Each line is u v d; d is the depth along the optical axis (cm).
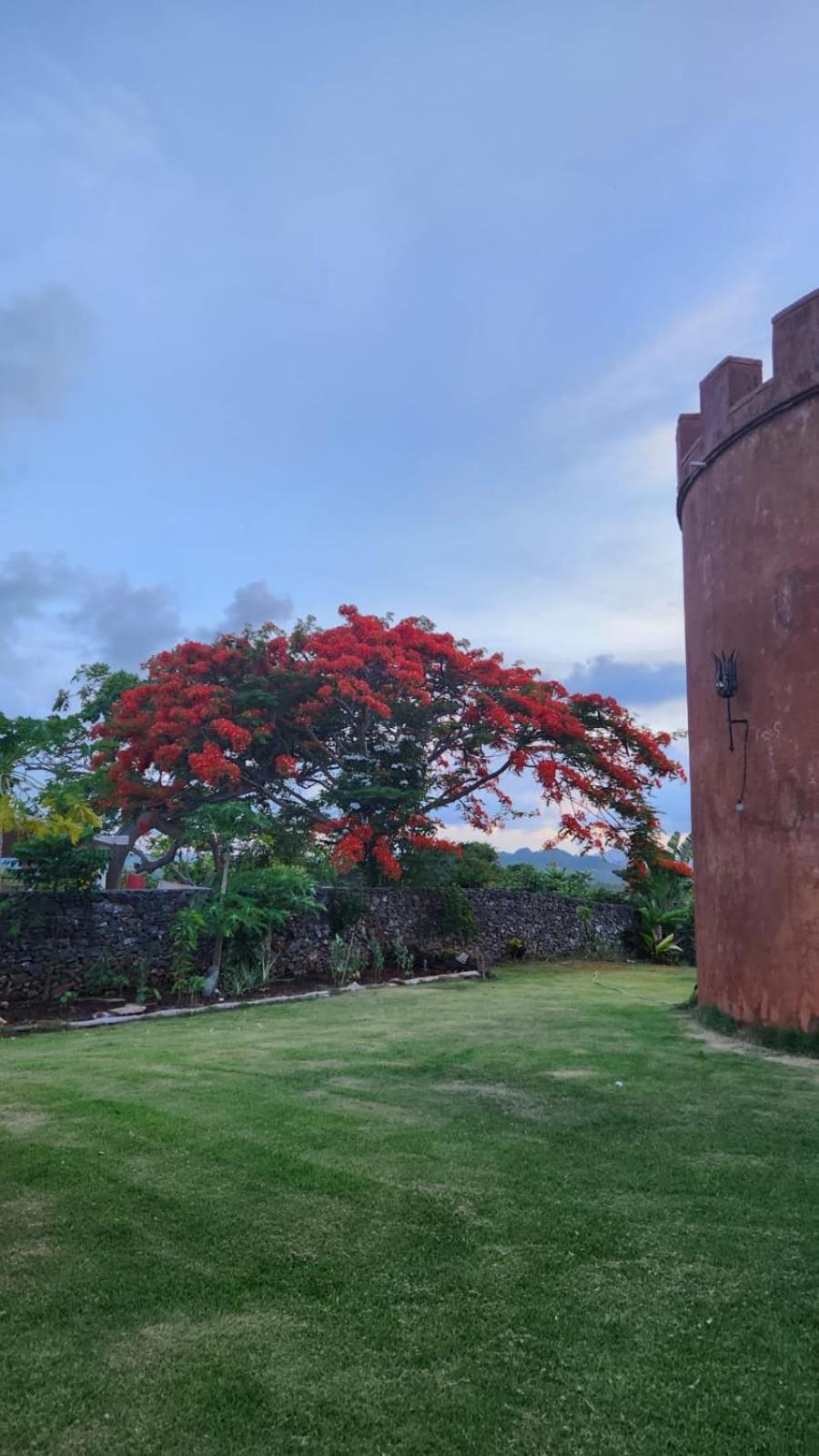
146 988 1095
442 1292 325
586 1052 732
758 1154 465
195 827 1273
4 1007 1033
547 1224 379
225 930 1164
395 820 1603
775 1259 348
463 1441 248
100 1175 437
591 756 1772
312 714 1661
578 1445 247
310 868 1730
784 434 762
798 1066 671
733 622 812
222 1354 288
